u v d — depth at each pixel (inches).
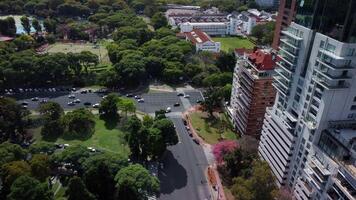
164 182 6943.9
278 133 6387.8
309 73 5457.7
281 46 6220.5
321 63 5118.1
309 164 5511.8
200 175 7224.4
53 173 6835.6
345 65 4896.7
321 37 5128.0
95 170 5989.2
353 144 4766.2
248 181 5890.8
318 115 5300.2
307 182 5590.6
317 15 5231.3
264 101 7682.1
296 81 5861.2
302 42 5561.0
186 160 7682.1
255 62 7672.2
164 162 7564.0
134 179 5900.6
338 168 4845.0
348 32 4697.3
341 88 5009.8
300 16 5654.5
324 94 5103.3
